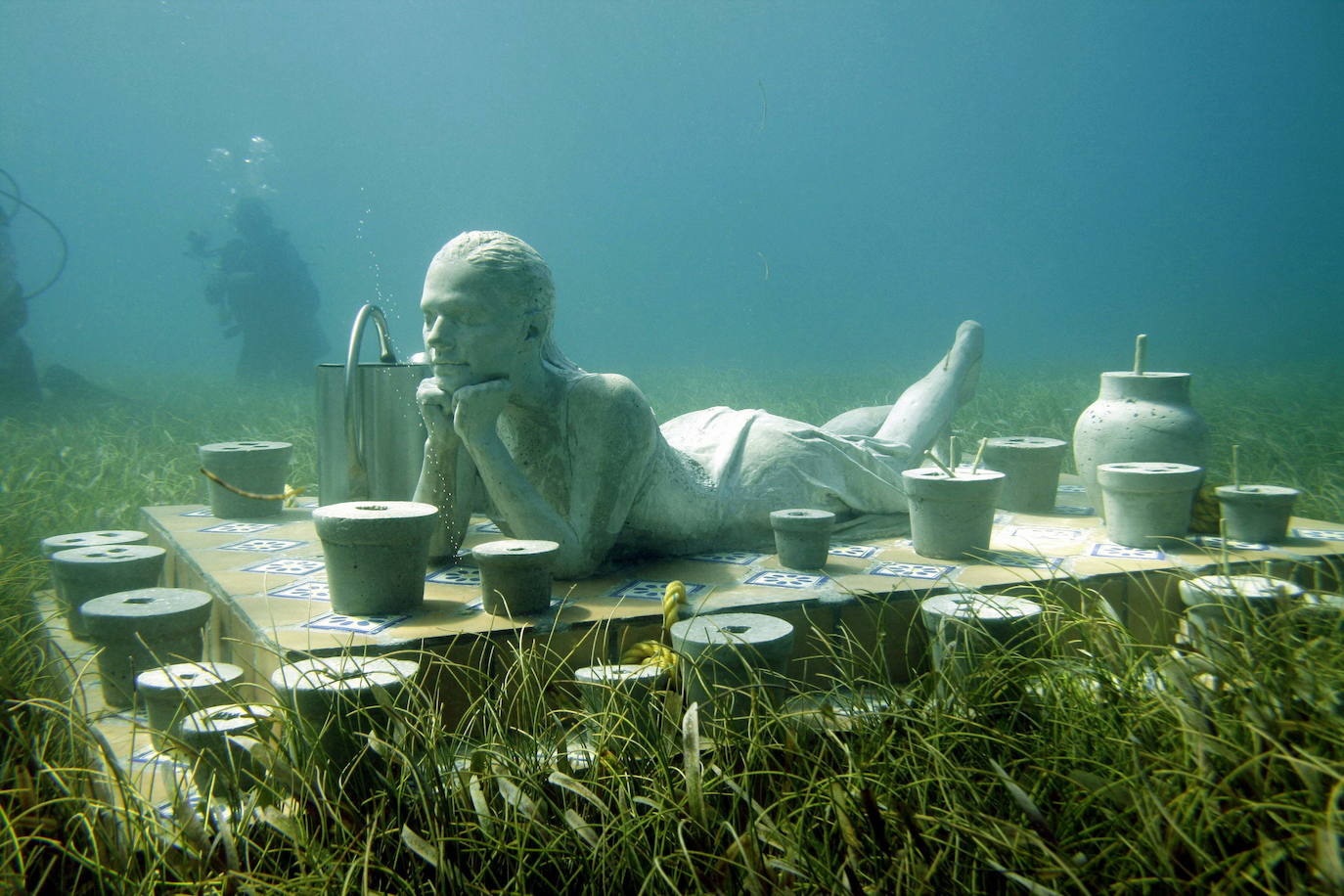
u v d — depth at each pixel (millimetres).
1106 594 3473
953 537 3754
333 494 4203
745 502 3963
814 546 3594
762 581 3449
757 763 2174
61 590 3584
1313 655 2320
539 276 3316
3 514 5176
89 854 2086
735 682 2523
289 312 16812
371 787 2178
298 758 2148
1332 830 1529
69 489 6023
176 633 2936
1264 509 3967
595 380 3518
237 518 4598
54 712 2514
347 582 2979
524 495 3299
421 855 1885
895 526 4352
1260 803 1713
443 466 3525
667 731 2348
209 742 2211
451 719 2793
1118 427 4406
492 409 3254
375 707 2217
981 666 2455
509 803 2012
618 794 2084
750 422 4211
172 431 9102
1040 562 3689
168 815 2172
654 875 1887
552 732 2551
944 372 4941
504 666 2854
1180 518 3957
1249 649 2348
